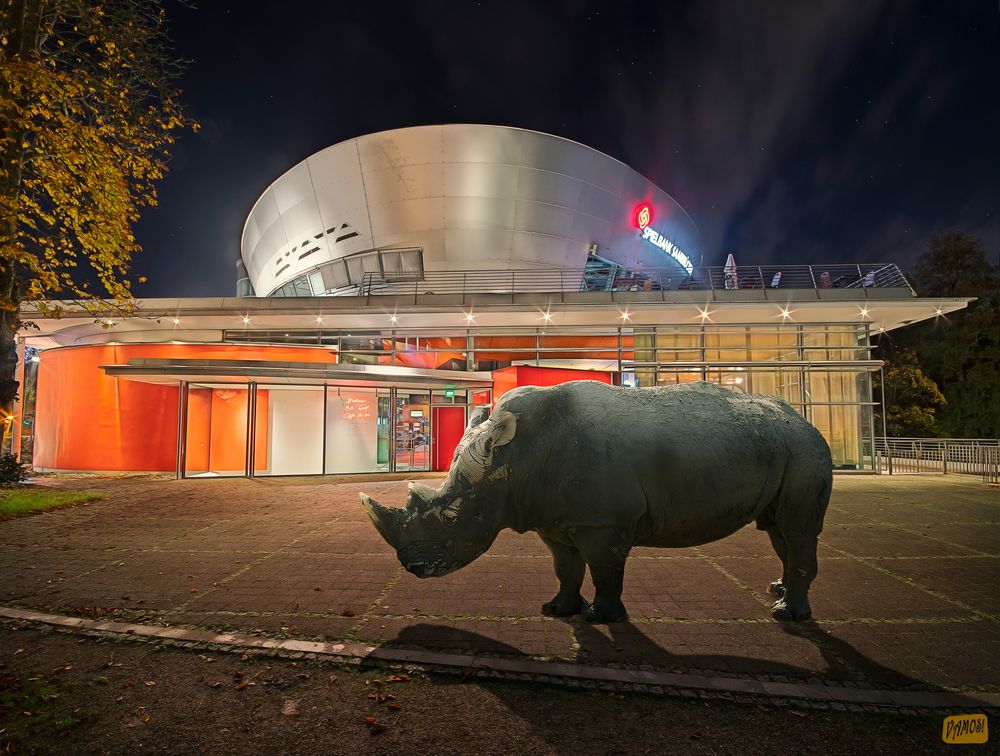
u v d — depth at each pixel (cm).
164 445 1762
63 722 300
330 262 3666
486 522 406
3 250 1041
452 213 3416
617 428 413
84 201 1209
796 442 431
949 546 752
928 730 292
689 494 403
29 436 2408
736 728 293
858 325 1920
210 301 1920
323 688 341
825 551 722
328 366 1444
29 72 995
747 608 491
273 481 1495
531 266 3503
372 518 391
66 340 2262
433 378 1559
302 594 534
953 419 2872
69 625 449
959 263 2984
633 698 326
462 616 469
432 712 311
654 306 1792
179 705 322
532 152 3369
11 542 772
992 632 434
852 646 404
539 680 345
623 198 3725
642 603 505
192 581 580
